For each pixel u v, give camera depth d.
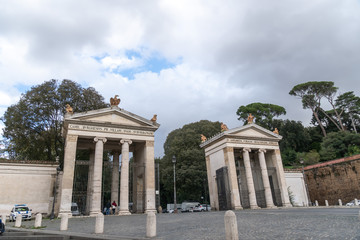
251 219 19.70
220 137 45.91
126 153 37.62
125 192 35.75
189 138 69.44
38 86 49.12
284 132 76.38
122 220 25.52
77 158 52.59
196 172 62.06
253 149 47.91
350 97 79.69
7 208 36.50
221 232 13.23
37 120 46.34
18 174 38.34
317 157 65.75
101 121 37.22
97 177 34.94
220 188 44.00
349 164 47.97
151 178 38.16
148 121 40.09
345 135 65.44
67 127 37.03
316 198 54.12
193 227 16.55
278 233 11.75
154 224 13.23
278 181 47.53
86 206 37.78
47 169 39.88
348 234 10.08
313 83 81.75
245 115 81.88
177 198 79.75
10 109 47.59
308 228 12.61
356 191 46.47
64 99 49.44
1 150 49.62
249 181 44.16
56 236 14.36
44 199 38.59
